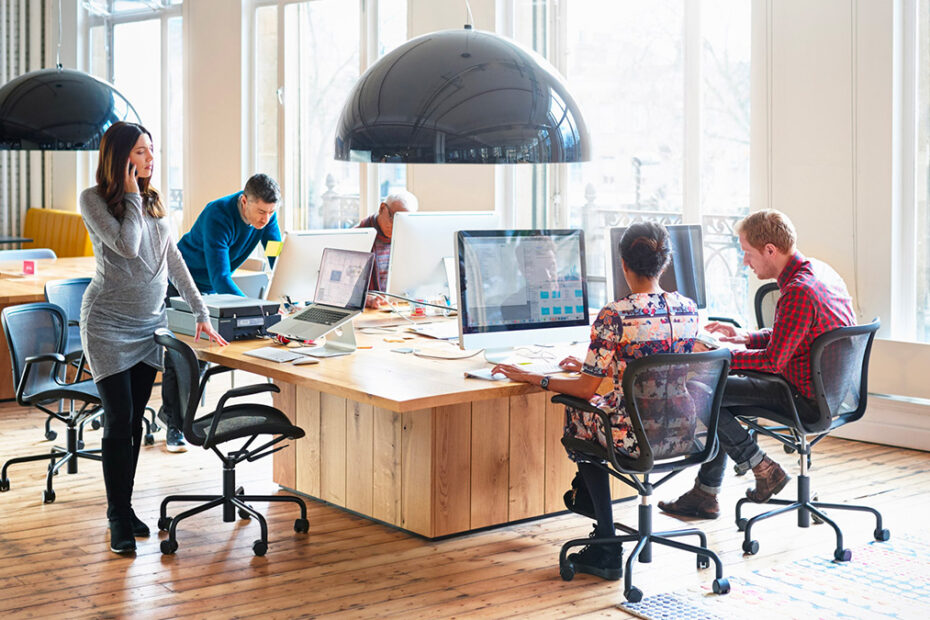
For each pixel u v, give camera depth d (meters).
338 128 3.39
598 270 7.30
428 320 5.21
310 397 4.80
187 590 3.71
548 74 3.32
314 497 4.82
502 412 4.37
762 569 3.91
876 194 5.75
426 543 4.23
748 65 6.34
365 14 8.51
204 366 6.22
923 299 5.81
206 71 9.65
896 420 5.79
